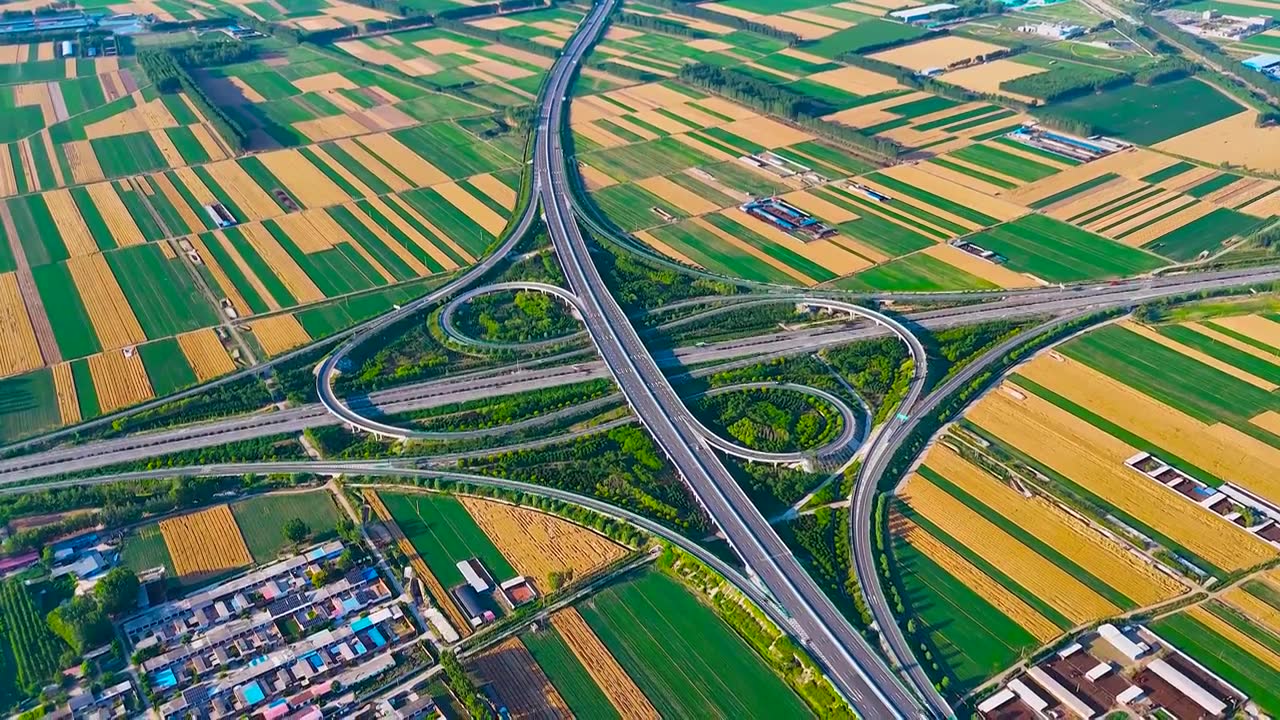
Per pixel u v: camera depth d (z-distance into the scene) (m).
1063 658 152.25
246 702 148.12
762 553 170.00
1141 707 143.88
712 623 161.12
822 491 186.00
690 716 145.88
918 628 158.38
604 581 168.75
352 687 151.38
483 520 183.00
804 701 148.25
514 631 159.62
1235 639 155.25
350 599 165.88
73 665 155.50
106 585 161.75
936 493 186.50
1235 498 182.50
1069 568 169.25
